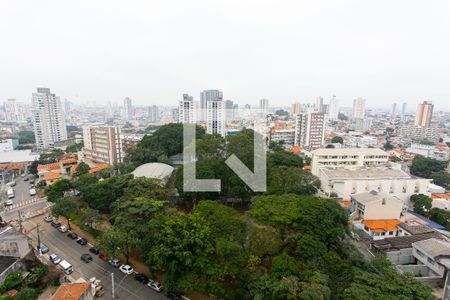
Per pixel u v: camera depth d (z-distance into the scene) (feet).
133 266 123.13
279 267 90.07
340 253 110.22
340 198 191.83
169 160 245.86
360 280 87.10
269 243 101.81
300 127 414.00
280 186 154.30
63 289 91.66
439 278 109.70
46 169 275.59
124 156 299.79
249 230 108.58
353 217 164.35
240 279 95.55
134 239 112.78
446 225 160.86
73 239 146.72
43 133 442.50
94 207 158.30
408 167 313.32
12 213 182.70
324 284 81.97
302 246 99.40
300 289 78.74
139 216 124.16
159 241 102.99
